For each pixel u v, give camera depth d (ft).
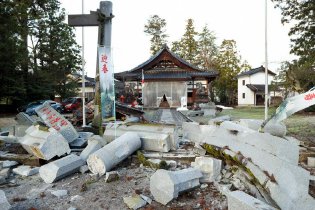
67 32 115.75
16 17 81.76
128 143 22.65
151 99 95.61
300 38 91.45
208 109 71.15
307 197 12.34
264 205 11.53
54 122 26.43
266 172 14.93
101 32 33.94
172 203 15.81
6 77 85.76
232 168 19.20
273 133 24.26
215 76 96.58
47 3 109.91
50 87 108.17
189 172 17.15
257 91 162.61
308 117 69.10
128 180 19.38
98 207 15.74
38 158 22.65
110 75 30.19
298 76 82.33
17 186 19.13
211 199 16.06
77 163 20.95
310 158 22.77
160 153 24.16
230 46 171.32
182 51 173.47
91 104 51.75
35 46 112.98
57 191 17.69
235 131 20.52
